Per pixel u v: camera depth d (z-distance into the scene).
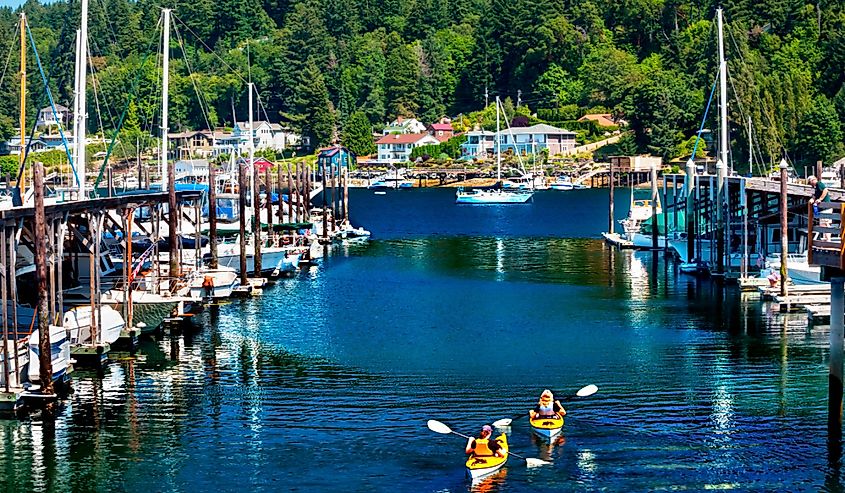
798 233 80.75
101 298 60.34
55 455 41.69
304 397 49.00
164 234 86.50
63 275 63.31
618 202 198.00
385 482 38.81
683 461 40.25
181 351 58.28
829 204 40.25
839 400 41.22
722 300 73.75
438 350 58.78
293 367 54.66
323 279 89.00
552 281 86.94
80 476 39.72
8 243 47.59
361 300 76.88
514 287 83.62
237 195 104.69
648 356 56.50
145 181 147.25
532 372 53.25
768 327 63.31
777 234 83.75
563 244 120.50
